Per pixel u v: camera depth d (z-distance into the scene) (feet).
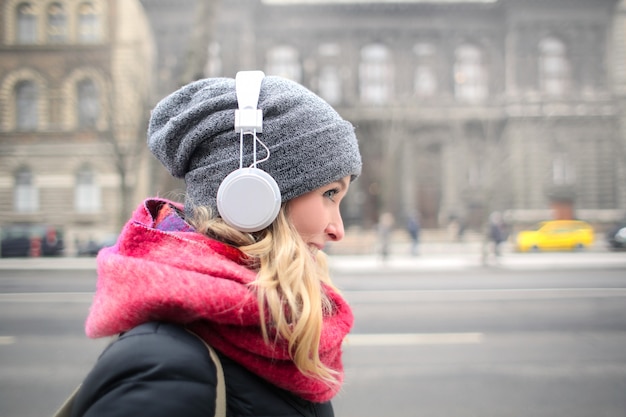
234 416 2.32
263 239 2.56
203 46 23.43
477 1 99.04
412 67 99.45
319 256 3.46
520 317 23.13
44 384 13.91
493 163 92.17
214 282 2.24
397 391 13.15
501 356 16.43
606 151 93.25
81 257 62.03
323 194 2.82
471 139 99.66
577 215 92.22
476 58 101.04
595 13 96.02
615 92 93.45
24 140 77.10
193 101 2.82
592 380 13.96
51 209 77.97
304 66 96.32
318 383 2.57
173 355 2.04
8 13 74.54
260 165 2.59
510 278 40.19
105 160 76.95
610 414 11.71
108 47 71.36
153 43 81.61
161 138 2.76
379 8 98.78
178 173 2.85
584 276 40.50
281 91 2.75
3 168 77.00
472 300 28.45
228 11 86.74
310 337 2.44
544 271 46.24
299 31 96.99
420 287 34.86
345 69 98.02
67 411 2.56
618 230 68.85
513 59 96.37
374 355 16.60
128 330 2.32
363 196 100.42
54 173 77.77
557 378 14.17
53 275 43.32
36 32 74.59
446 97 97.60
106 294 2.34
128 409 1.91
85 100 74.49
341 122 2.81
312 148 2.61
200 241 2.53
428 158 99.96
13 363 15.84
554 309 25.09
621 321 21.83
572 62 96.58
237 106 2.67
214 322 2.34
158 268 2.23
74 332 20.13
